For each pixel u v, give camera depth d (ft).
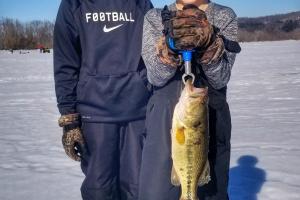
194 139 3.92
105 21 5.62
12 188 8.52
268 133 12.47
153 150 4.46
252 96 21.15
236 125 13.85
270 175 8.66
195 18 3.87
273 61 48.49
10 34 150.00
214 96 4.44
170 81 4.44
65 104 5.60
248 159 9.78
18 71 43.62
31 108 19.53
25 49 150.82
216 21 4.44
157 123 4.46
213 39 3.95
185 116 3.86
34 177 9.17
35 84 30.53
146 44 4.45
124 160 5.76
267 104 18.39
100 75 5.59
